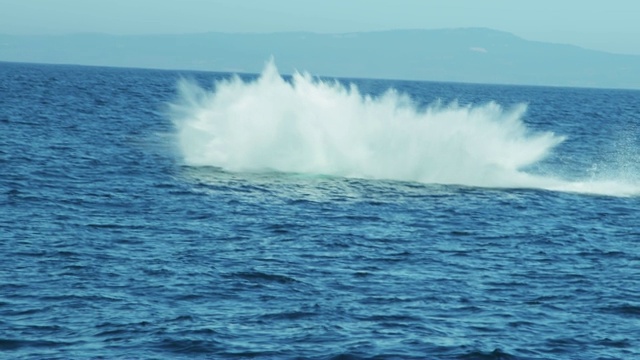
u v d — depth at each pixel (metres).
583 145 191.62
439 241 75.94
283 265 64.62
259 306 54.09
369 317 52.56
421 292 58.53
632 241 79.56
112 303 53.75
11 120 178.62
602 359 46.81
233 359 45.25
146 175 109.12
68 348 46.06
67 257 64.75
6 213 80.81
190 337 47.91
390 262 67.12
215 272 61.75
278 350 46.50
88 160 121.88
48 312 51.66
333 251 70.19
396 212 89.31
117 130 175.00
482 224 84.69
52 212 82.69
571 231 83.00
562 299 58.00
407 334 49.62
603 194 107.25
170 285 58.09
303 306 54.31
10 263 62.25
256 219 82.69
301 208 89.62
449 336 49.53
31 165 113.31
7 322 49.69
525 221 87.19
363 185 104.44
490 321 52.62
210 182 104.00
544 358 46.66
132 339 47.53
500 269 66.19
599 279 63.94
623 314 55.00
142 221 80.06
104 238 72.12
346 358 45.53
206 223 80.06
